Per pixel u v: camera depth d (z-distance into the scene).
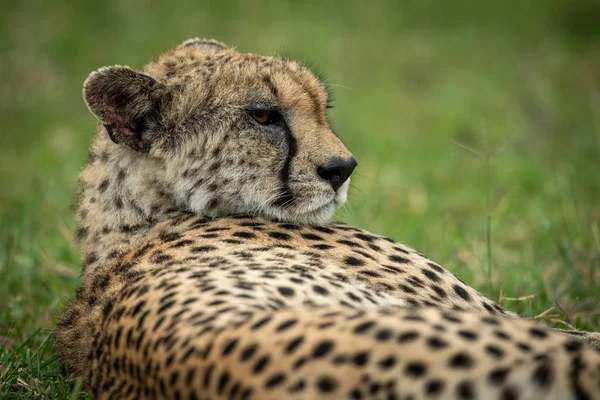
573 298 10.26
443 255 11.75
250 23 24.17
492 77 21.80
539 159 16.38
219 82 8.20
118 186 8.10
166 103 8.12
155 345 5.41
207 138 8.10
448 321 4.96
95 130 8.75
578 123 18.11
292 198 8.06
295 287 6.11
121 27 23.92
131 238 7.96
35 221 12.84
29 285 10.62
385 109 19.91
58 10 24.17
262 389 4.81
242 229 7.68
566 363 4.80
